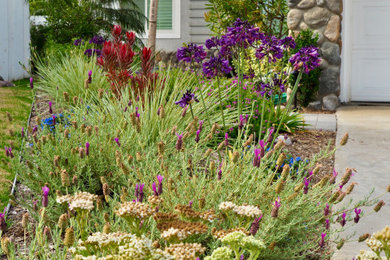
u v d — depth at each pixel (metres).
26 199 4.90
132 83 7.31
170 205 3.80
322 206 3.88
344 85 10.59
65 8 14.81
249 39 5.56
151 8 11.22
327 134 7.98
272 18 12.38
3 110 8.42
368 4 10.45
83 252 2.49
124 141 5.01
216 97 7.80
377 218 4.60
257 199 3.87
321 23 10.04
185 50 5.51
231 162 4.05
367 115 9.48
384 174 5.93
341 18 10.28
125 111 6.11
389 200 5.05
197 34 16.31
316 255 3.91
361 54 10.59
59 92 8.84
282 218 3.65
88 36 14.52
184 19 16.34
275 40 5.70
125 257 2.14
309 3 10.05
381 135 7.87
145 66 7.41
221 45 5.60
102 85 8.84
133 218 2.67
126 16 15.17
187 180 4.07
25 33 14.39
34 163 4.92
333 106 10.07
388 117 9.27
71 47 12.14
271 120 7.45
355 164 6.35
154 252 2.16
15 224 4.41
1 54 13.43
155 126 5.92
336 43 10.01
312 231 3.93
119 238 2.37
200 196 3.86
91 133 4.97
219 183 3.87
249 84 7.74
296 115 8.02
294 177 5.31
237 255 2.41
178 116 6.46
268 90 5.81
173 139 5.29
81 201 2.69
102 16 15.02
